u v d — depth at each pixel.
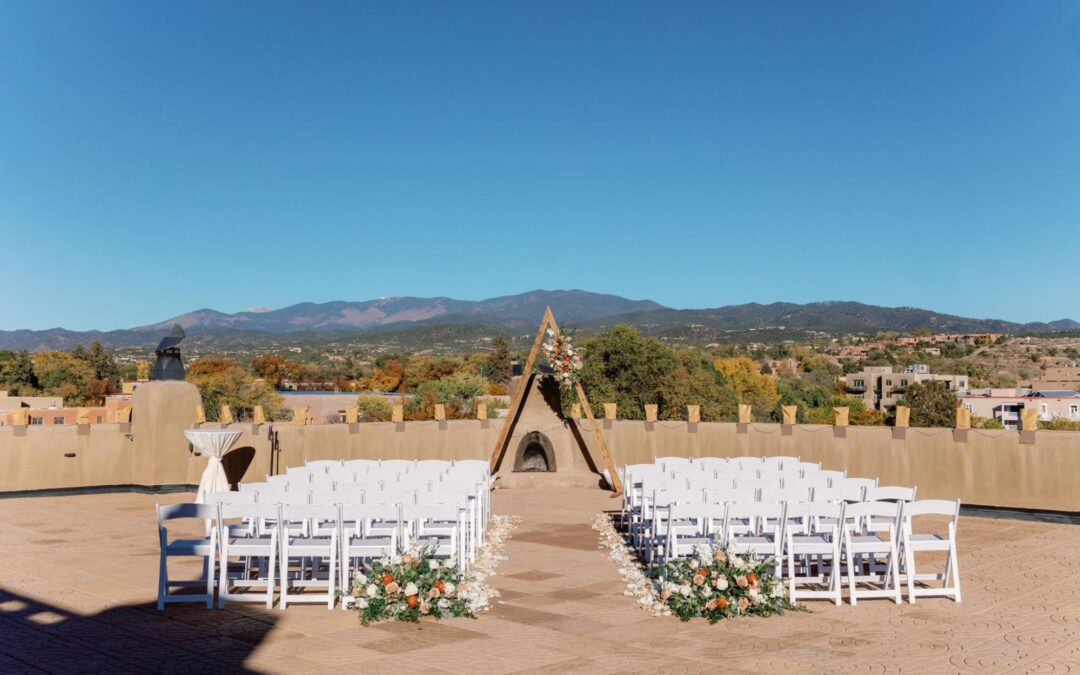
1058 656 6.68
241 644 7.10
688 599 7.99
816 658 6.67
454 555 8.85
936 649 6.89
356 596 8.04
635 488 12.05
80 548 11.75
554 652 6.89
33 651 6.89
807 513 8.50
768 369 107.50
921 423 72.50
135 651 6.89
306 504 8.39
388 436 18.98
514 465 19.16
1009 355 186.38
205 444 14.62
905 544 8.56
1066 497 14.07
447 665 6.54
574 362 18.75
